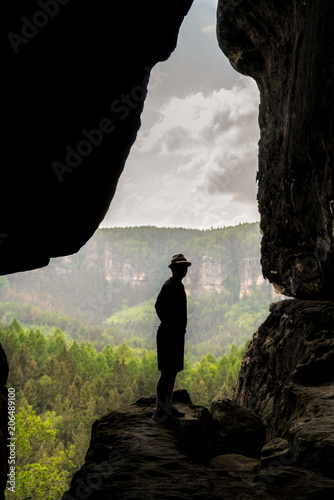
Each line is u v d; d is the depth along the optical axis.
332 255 10.94
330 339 9.70
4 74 5.86
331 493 4.11
